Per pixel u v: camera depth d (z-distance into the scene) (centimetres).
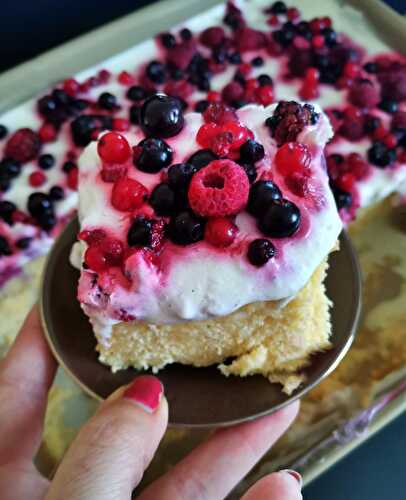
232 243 18
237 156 19
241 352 21
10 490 20
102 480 16
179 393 20
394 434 26
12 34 39
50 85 36
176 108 19
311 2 39
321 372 20
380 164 33
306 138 19
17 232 31
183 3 38
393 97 35
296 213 17
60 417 26
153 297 17
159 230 17
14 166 33
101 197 19
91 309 18
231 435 20
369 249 30
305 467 24
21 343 22
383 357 27
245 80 36
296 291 18
